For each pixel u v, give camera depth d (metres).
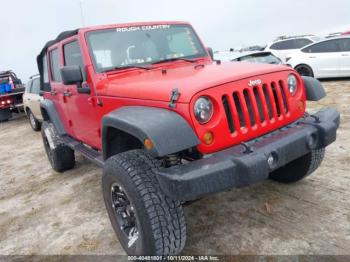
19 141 9.32
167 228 2.47
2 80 13.71
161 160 2.66
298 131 2.81
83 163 6.00
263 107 2.80
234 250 2.95
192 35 4.32
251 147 2.58
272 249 2.89
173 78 2.96
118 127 2.69
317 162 3.65
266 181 4.15
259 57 10.44
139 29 3.97
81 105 3.95
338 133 5.65
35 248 3.48
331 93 9.20
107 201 3.01
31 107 9.71
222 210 3.61
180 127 2.41
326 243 2.88
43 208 4.41
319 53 11.70
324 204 3.47
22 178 5.86
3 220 4.26
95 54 3.62
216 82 2.58
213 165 2.34
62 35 4.21
